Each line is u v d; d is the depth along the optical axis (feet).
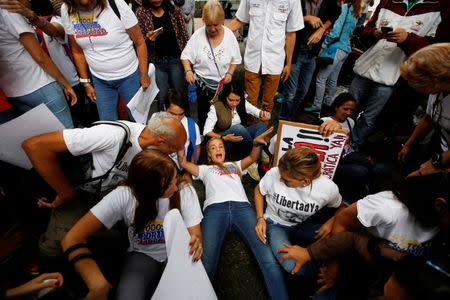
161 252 5.03
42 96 6.48
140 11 8.73
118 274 5.37
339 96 7.60
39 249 4.77
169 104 7.26
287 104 11.25
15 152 4.95
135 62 7.79
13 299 3.63
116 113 8.47
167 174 4.15
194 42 8.85
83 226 4.32
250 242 5.89
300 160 5.14
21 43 5.90
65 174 4.95
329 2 9.38
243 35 19.65
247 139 8.98
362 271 4.80
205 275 4.49
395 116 10.67
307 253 5.05
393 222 4.00
